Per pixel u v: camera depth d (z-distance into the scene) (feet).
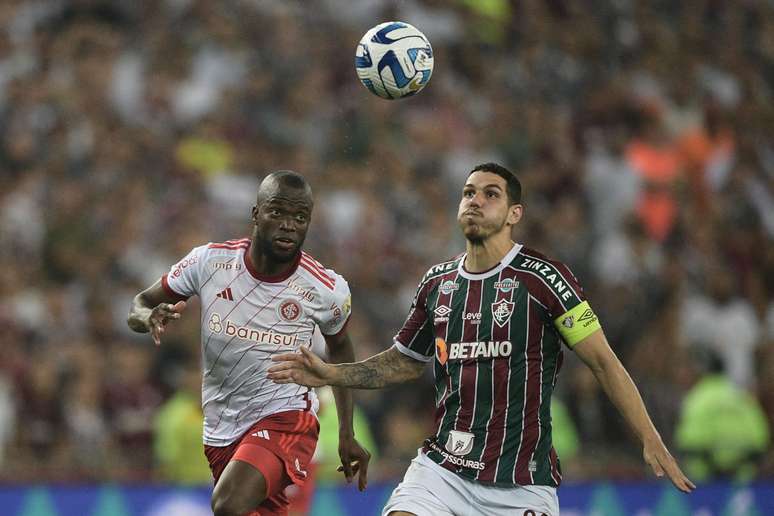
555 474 65.21
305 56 177.37
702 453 125.08
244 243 68.74
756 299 165.48
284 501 71.61
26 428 113.09
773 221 194.80
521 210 66.59
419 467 66.44
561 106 193.47
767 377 153.07
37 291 132.36
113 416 116.88
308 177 160.45
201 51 171.63
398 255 152.76
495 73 191.11
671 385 139.13
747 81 220.02
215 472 70.74
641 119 193.47
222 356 67.87
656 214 178.19
